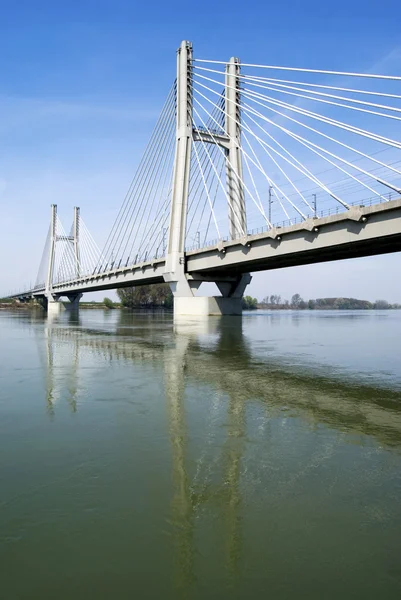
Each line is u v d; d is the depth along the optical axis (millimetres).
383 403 10922
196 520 5242
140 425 8992
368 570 4324
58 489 6035
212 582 4160
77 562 4453
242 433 8500
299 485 6195
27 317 76062
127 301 151125
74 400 11117
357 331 36438
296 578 4207
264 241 42250
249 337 29969
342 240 33688
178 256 55219
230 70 56625
